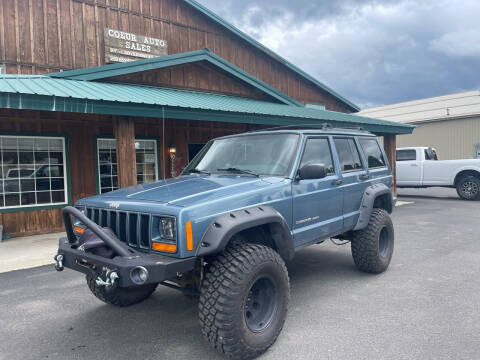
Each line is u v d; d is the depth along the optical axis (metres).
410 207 12.67
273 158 4.09
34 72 10.51
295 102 13.89
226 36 15.41
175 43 13.80
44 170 9.33
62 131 9.56
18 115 8.90
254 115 9.49
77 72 8.97
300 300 4.39
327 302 4.30
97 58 11.73
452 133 26.81
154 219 3.00
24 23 10.36
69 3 11.19
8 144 8.82
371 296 4.46
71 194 9.68
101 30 11.84
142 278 2.68
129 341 3.51
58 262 3.34
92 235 3.17
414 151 15.43
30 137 9.12
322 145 4.48
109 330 3.75
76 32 11.30
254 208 3.32
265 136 4.39
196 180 3.92
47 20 10.76
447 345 3.25
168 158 11.73
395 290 4.64
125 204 3.23
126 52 12.33
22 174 9.02
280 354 3.17
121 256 2.85
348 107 20.34
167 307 4.35
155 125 11.44
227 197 3.19
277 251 3.70
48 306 4.41
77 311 4.25
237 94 12.61
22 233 8.92
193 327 3.80
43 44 10.67
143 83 10.42
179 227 2.81
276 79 17.14
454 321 3.72
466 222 9.53
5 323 3.95
